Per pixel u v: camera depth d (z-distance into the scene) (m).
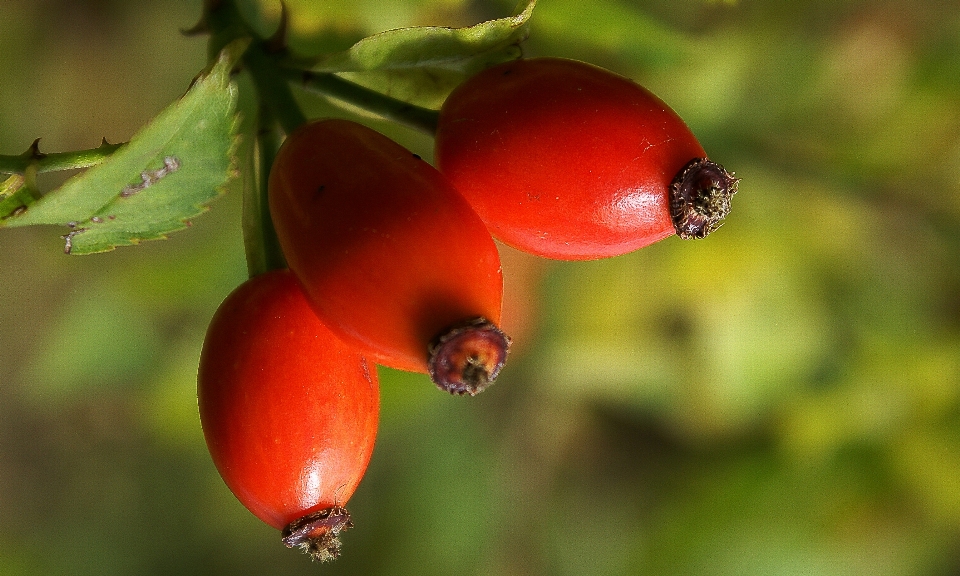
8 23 0.33
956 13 0.28
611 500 0.33
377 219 0.22
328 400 0.22
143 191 0.22
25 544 0.39
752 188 0.29
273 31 0.25
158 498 0.39
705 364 0.31
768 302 0.30
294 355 0.22
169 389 0.31
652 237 0.22
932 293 0.30
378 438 0.32
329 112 0.25
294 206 0.22
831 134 0.29
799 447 0.30
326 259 0.22
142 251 0.30
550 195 0.22
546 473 0.33
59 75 0.34
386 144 0.22
